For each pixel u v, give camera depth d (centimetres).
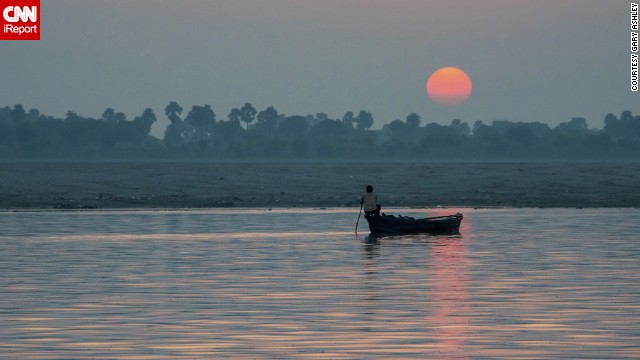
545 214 19688
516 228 15600
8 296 7744
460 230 15162
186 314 6825
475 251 11562
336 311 6931
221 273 9294
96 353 5488
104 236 13950
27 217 18575
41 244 12631
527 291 7944
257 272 9375
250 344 5744
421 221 14375
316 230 15188
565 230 15088
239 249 11888
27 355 5438
